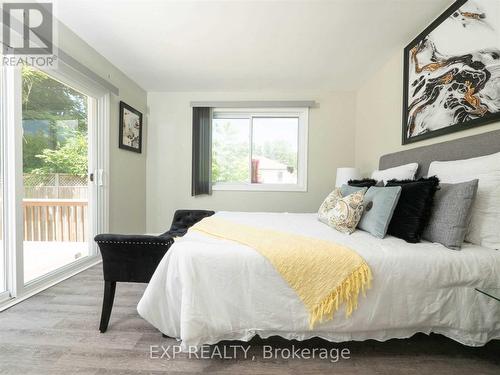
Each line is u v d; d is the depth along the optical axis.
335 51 2.41
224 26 2.03
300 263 1.17
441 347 1.30
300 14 1.87
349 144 3.48
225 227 1.69
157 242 1.31
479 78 1.48
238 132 3.66
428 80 1.91
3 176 1.69
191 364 1.17
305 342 1.34
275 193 3.57
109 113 2.67
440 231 1.32
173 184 3.60
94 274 2.25
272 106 3.45
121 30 2.10
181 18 1.93
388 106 2.57
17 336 1.35
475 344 1.17
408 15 1.86
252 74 2.95
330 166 3.51
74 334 1.37
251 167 3.64
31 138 1.96
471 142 1.50
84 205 2.55
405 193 1.48
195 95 3.55
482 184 1.31
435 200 1.43
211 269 1.17
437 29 1.81
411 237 1.37
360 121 3.31
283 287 1.17
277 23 1.98
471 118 1.54
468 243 1.34
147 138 3.57
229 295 1.16
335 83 3.20
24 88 1.85
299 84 3.24
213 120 3.65
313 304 1.15
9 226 1.71
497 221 1.24
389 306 1.15
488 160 1.33
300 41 2.24
